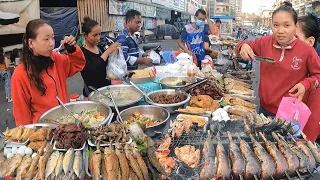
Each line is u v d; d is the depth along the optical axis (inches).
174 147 75.7
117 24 696.4
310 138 110.4
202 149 74.5
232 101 119.0
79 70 119.9
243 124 86.4
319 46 143.0
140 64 178.4
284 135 80.8
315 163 68.6
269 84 111.9
